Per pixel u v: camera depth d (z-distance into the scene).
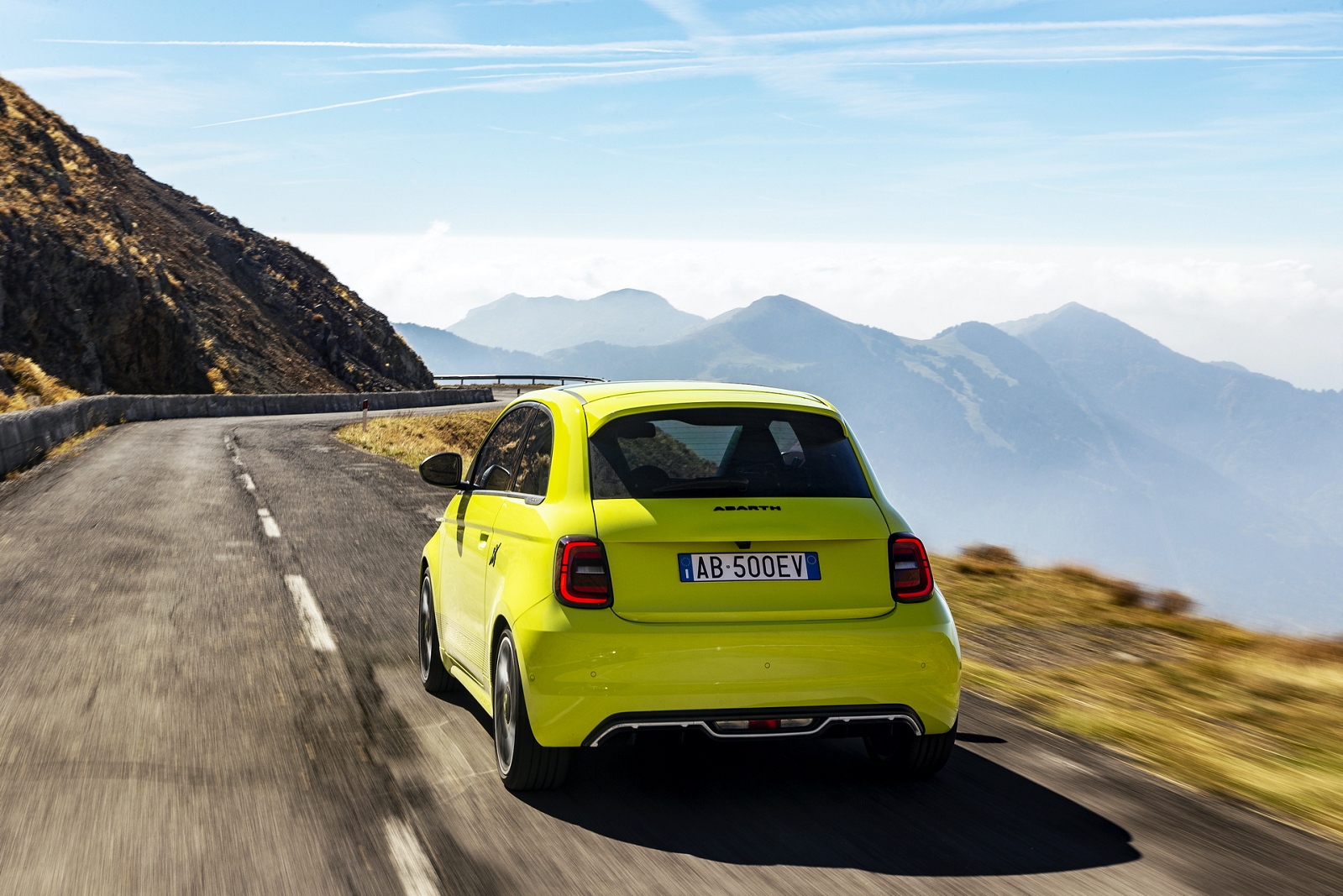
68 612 8.16
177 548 11.36
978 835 4.21
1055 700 6.59
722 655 4.17
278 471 20.22
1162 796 4.75
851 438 4.89
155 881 3.63
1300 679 7.39
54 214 56.31
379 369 89.25
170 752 5.05
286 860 3.83
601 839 4.09
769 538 4.32
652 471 4.52
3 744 5.12
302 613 8.35
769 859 3.91
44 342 50.78
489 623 4.86
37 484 17.14
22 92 72.12
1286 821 4.50
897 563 4.48
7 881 3.62
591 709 4.16
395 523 13.66
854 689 4.31
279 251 90.44
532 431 5.37
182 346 60.91
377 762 4.96
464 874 3.72
